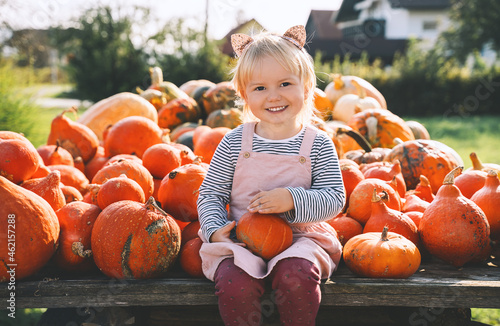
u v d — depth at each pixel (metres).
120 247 1.77
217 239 1.78
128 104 3.62
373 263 1.79
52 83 26.50
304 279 1.62
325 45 24.31
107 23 14.96
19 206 1.73
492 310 3.46
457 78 17.09
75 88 15.60
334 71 17.64
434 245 1.95
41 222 1.77
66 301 1.74
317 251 1.75
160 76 4.33
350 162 2.55
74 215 1.93
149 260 1.78
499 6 21.73
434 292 1.73
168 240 1.81
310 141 1.93
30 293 1.72
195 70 14.84
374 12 25.86
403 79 17.20
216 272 1.72
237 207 1.93
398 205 2.24
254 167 1.91
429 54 19.52
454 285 1.73
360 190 2.25
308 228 1.91
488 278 1.82
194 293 1.75
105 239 1.79
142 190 2.09
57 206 2.05
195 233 2.06
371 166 2.68
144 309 2.04
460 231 1.89
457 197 1.97
